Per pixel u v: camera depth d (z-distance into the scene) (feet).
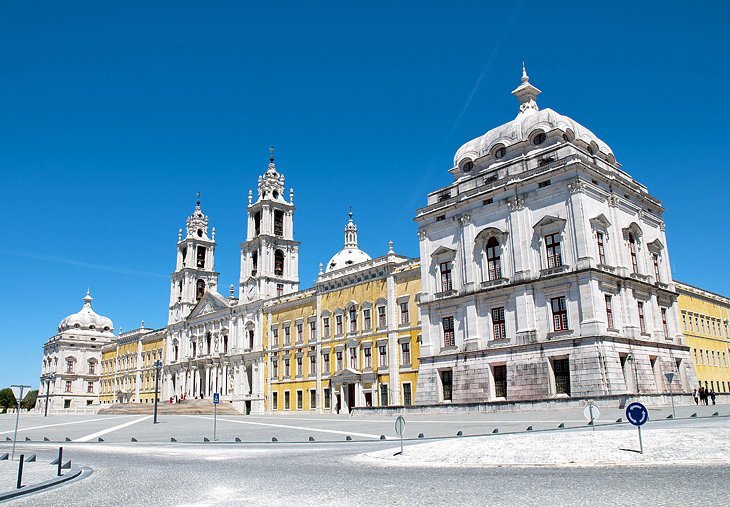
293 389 309.01
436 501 48.37
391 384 252.62
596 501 45.55
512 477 59.26
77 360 546.67
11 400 654.94
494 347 195.00
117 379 510.17
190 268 433.07
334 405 279.49
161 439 139.13
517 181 198.08
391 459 76.95
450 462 72.02
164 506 50.52
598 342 170.09
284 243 361.71
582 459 67.00
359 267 282.97
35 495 59.36
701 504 42.73
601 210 190.39
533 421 132.87
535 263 190.90
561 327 181.57
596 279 177.47
